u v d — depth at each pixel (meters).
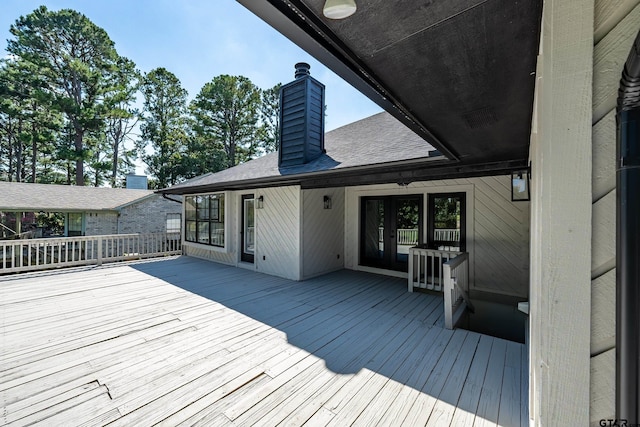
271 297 5.08
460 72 1.50
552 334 0.77
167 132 24.53
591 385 0.73
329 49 1.30
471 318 4.83
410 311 4.38
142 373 2.69
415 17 1.07
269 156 9.45
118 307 4.50
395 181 5.14
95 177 23.42
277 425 2.06
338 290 5.53
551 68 0.77
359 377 2.63
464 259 4.57
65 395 2.37
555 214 0.76
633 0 0.70
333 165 5.47
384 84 1.64
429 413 2.17
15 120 20.98
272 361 2.90
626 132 0.65
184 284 5.95
